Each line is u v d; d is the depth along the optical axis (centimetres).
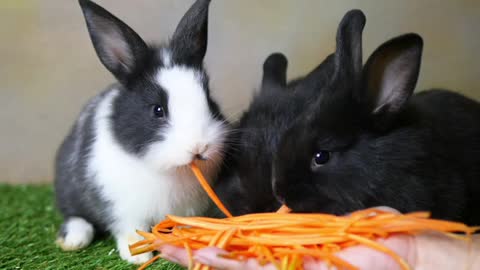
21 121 79
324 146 47
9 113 79
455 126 53
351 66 47
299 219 44
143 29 77
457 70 78
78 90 79
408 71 47
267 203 48
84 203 59
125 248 55
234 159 52
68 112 79
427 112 52
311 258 43
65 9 77
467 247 44
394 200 47
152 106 53
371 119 47
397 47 47
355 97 47
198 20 55
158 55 56
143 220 56
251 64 79
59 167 62
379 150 47
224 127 53
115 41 55
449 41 77
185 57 55
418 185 48
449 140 51
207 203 57
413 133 49
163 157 51
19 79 79
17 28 77
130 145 53
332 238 43
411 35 46
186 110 52
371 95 48
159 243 46
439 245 44
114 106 56
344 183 47
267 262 43
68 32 78
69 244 57
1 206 69
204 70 56
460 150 52
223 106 79
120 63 55
